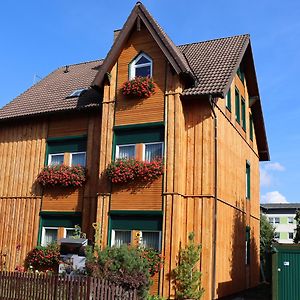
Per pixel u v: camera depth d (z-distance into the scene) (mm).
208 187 16062
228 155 19016
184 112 16906
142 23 17875
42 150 20234
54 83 23781
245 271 21125
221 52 19453
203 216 15875
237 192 20391
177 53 16891
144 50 17672
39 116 20359
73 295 11664
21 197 20188
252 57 22203
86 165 18828
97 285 11633
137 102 17281
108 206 16984
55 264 18188
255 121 25531
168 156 16188
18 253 19516
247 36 20625
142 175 16266
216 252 16281
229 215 18641
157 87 17016
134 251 13914
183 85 16906
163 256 15430
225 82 16609
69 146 19656
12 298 12773
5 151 21344
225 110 18922
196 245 15523
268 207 77500
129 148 17344
